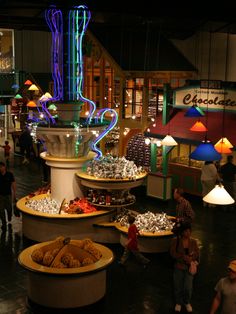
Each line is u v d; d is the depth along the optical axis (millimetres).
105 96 18516
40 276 7980
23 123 25891
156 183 14961
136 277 9469
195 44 18656
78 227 10922
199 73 18516
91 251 8445
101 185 10930
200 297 8602
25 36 27203
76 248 8398
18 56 27141
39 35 27781
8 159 20344
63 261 8133
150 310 8156
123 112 17469
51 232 10961
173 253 7992
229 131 14352
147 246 10383
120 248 10969
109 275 9555
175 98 16109
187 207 10250
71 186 11562
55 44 11469
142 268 9891
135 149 17078
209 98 15211
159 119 16328
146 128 16672
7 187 12328
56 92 11648
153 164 15367
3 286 9008
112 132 18844
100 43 17781
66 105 11461
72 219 10805
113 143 18750
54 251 8312
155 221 10688
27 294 8578
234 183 14172
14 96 25047
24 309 8141
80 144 11453
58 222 10852
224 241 11578
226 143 10961
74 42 11375
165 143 13344
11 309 8133
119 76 17266
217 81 14945
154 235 10312
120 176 11047
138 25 17500
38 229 11125
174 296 8625
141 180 11281
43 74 26344
